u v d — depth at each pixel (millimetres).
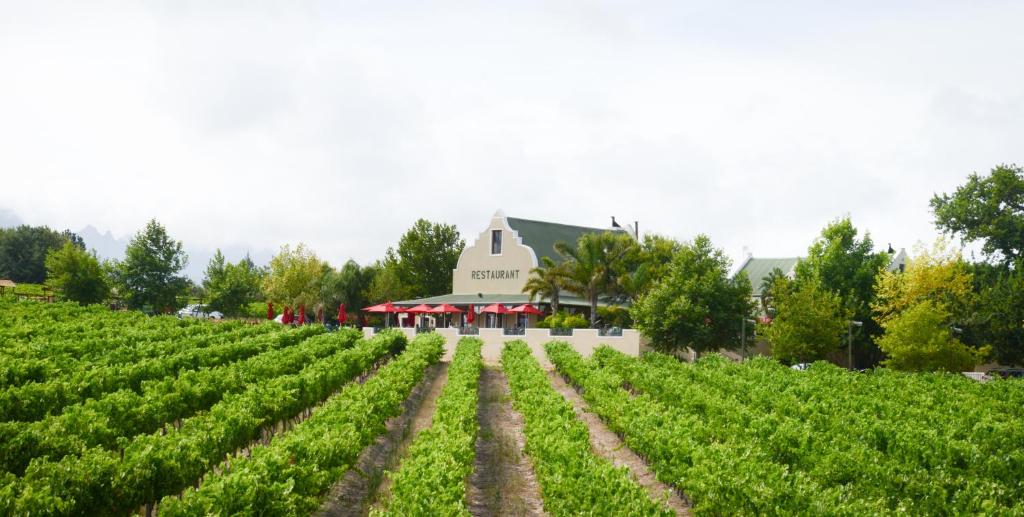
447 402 27656
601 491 17141
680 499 22125
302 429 21766
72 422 19469
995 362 60688
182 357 33406
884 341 52656
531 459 25328
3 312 51250
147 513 17375
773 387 35594
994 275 61844
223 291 84750
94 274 76938
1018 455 22516
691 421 25562
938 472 21016
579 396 41781
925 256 55906
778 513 17312
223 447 20625
